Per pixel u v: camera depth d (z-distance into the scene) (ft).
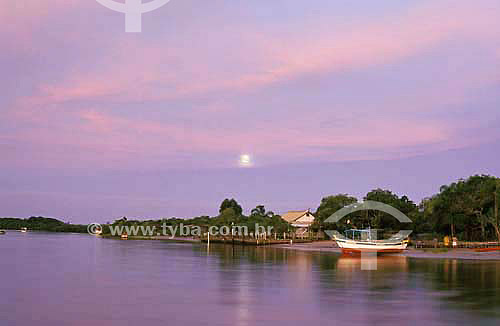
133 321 85.15
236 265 205.16
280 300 107.65
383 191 382.22
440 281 142.72
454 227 345.10
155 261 229.66
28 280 146.51
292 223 558.56
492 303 103.60
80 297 111.96
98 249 357.20
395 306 99.86
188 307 98.68
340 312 93.40
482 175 334.65
